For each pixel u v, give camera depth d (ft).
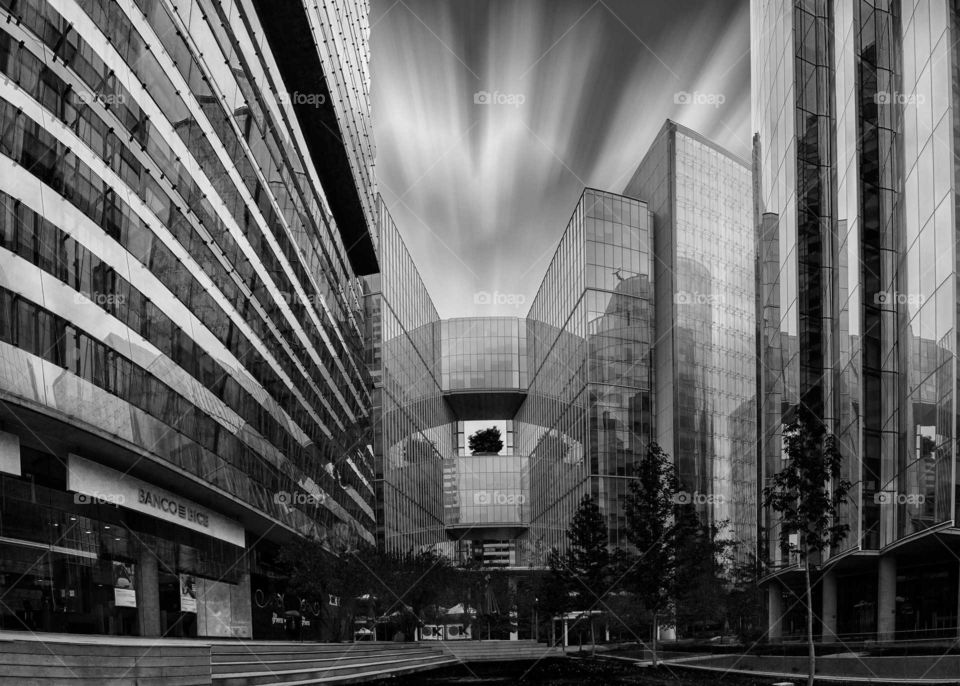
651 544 122.42
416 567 178.91
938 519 96.89
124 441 70.49
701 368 286.46
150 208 80.59
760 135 185.16
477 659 158.10
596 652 173.88
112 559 80.12
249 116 117.50
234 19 110.83
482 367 401.49
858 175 126.31
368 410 248.11
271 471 122.01
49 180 61.67
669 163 294.46
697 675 95.61
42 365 58.70
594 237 282.56
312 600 142.20
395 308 281.95
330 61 171.42
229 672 59.57
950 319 96.22
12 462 59.82
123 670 42.50
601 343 275.80
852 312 128.98
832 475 79.30
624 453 270.26
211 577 107.24
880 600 117.50
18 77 58.29
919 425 104.63
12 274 55.98
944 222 99.09
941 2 101.35
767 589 170.30
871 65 126.41
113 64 72.84
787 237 158.51
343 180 205.87
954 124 97.91
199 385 92.43
